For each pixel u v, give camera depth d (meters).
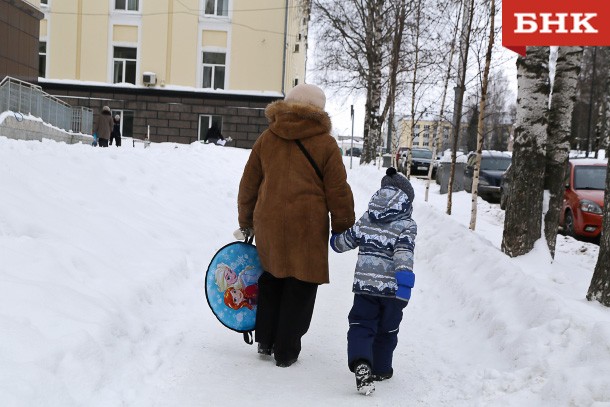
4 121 16.31
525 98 8.15
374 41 29.45
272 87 33.66
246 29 33.53
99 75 33.78
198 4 33.44
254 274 5.19
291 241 4.79
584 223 13.42
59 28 33.59
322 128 4.89
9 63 19.25
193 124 33.66
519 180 8.12
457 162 20.42
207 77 33.97
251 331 5.16
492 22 10.63
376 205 4.54
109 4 33.56
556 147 8.62
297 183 4.83
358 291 4.45
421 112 18.48
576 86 8.70
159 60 33.69
